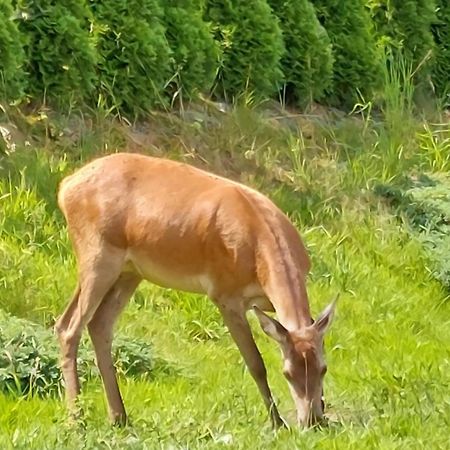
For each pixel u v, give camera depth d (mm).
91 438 8461
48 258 12852
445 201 16438
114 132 15164
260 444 8453
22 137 14508
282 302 9305
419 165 17516
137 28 15469
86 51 15008
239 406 9773
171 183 9742
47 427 8930
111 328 9836
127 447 8312
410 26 19141
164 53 15688
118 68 15453
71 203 9805
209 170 15562
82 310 9633
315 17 17594
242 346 9594
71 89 15031
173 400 10156
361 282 14375
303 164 16359
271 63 16906
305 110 17531
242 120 16406
